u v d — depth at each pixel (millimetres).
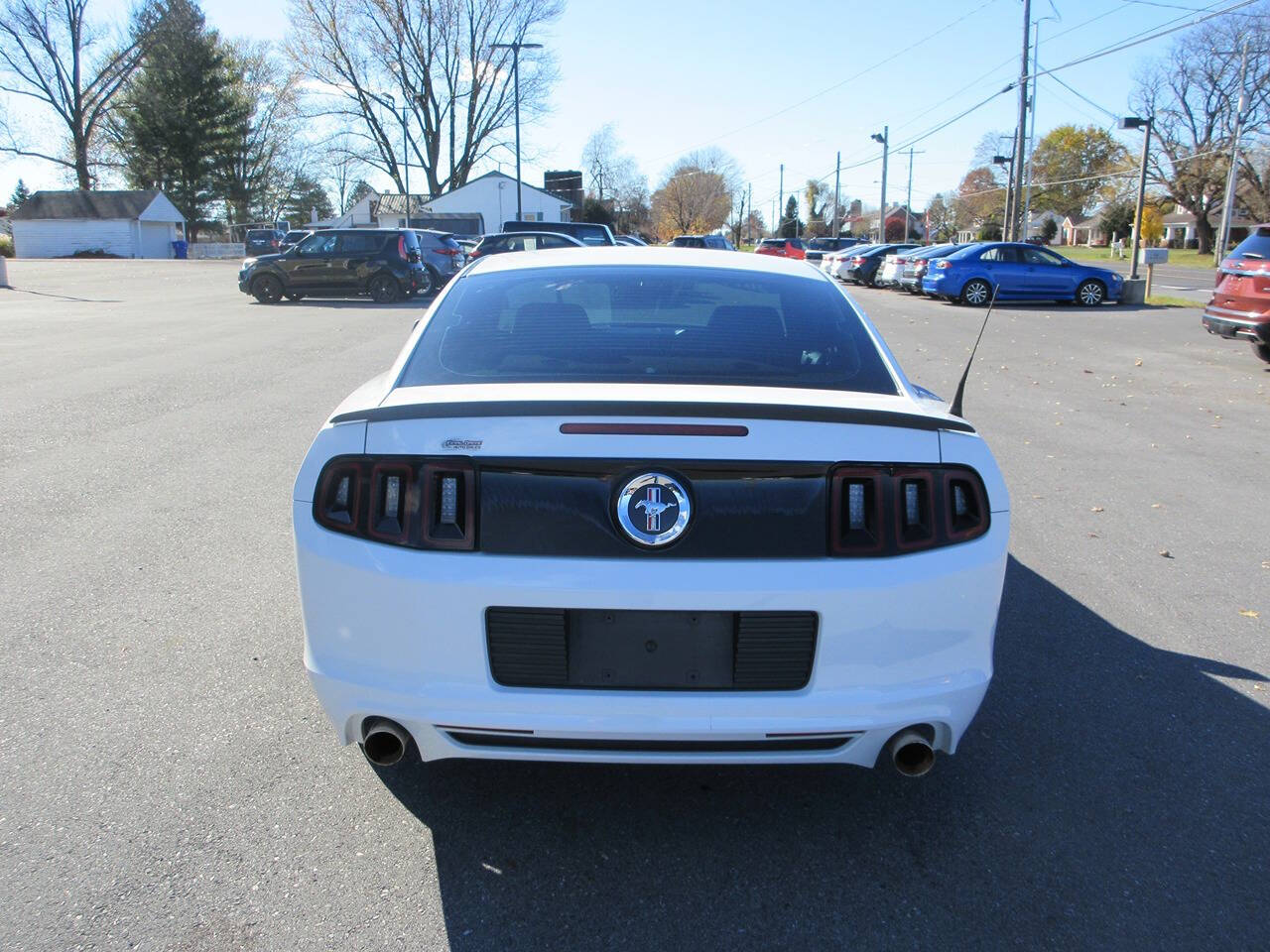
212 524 5559
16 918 2422
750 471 2480
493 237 25719
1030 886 2645
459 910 2506
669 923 2477
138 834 2777
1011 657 4090
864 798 3070
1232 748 3381
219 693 3611
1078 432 8570
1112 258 68500
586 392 2637
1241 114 39844
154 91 63344
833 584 2471
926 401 3008
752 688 2512
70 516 5660
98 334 14727
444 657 2502
